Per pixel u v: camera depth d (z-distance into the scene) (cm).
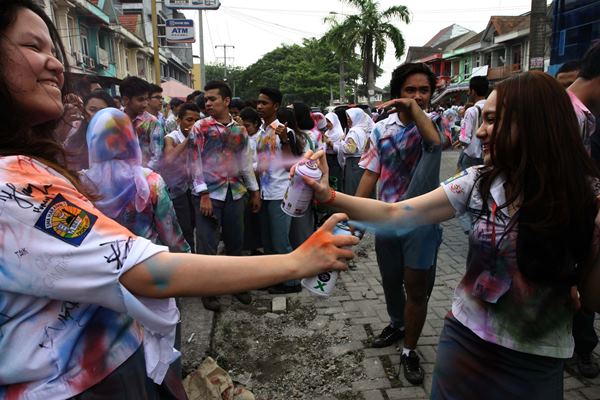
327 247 97
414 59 4459
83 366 94
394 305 314
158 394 126
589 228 135
